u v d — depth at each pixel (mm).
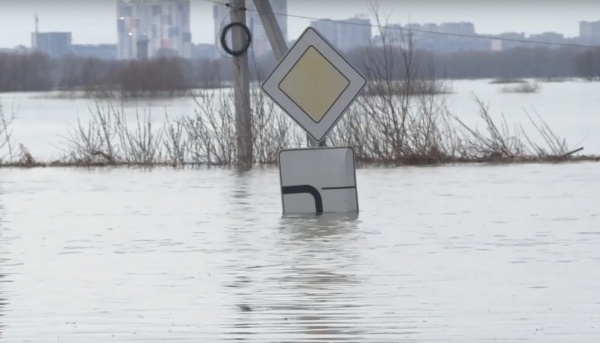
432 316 26500
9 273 32500
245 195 51375
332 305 27797
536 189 51062
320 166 44031
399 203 46875
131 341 24875
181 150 69938
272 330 25547
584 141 87938
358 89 42906
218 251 35688
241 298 28766
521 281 30094
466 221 41156
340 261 33531
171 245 37094
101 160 71375
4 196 52375
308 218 42906
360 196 49625
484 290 29141
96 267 33312
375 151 67250
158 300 28703
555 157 66438
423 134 67938
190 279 31250
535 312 26703
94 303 28469
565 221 40594
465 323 25797
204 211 45719
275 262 33562
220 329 25719
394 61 69125
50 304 28422
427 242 36625
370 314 26812
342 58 42812
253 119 69000
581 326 25359
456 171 60844
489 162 65938
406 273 31484
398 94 68625
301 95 43031
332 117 43062
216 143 71500
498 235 37750
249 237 38406
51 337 25281
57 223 42781
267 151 69000
